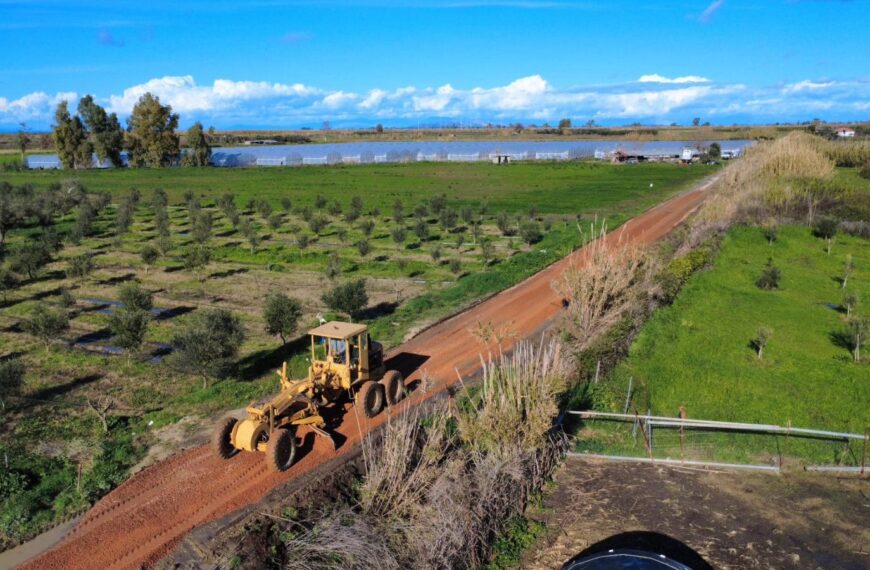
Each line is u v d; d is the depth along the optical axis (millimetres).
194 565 12164
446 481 13406
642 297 27375
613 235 47500
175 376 22141
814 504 15469
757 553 13648
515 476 14484
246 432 15312
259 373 22438
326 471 15297
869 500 15625
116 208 62906
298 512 13656
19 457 16188
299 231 51250
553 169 104625
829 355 25000
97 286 34719
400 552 12312
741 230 45531
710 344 25516
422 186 82812
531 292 32969
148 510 13977
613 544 13867
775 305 31031
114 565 12242
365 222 49344
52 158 133875
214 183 85250
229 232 51031
